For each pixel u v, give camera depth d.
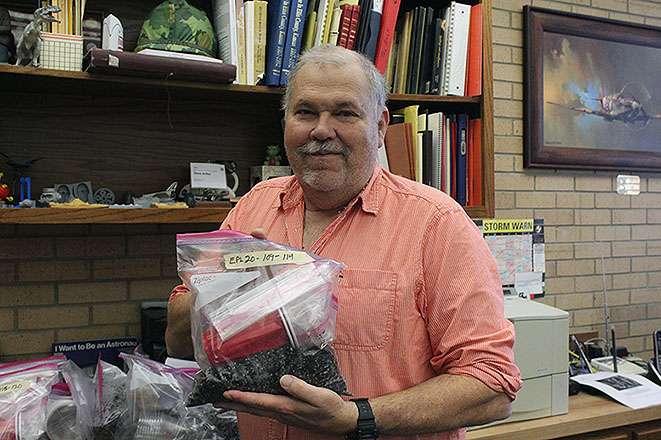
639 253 3.12
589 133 2.95
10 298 1.97
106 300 2.09
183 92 1.96
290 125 1.18
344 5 1.97
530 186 2.84
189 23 1.85
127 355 1.73
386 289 1.14
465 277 1.12
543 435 1.94
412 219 1.19
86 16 1.98
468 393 1.05
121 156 2.06
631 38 3.05
